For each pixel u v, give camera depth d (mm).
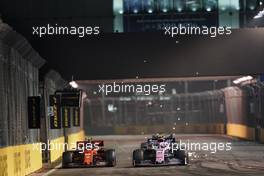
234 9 164875
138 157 117000
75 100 141125
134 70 163375
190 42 163625
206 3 164250
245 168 108750
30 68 115812
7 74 91875
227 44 164000
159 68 163375
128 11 165875
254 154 149250
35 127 109125
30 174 106438
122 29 165875
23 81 106875
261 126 199875
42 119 133750
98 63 163000
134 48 163125
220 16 164625
